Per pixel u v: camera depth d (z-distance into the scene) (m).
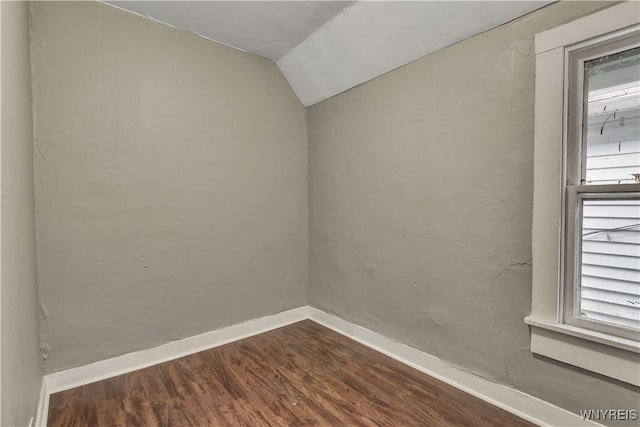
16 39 1.20
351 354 2.11
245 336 2.42
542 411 1.42
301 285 2.78
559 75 1.32
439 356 1.82
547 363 1.40
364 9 1.85
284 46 2.34
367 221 2.25
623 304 1.25
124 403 1.61
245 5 1.87
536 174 1.40
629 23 1.16
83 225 1.79
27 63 1.52
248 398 1.64
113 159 1.87
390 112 2.06
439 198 1.80
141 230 1.97
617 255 1.26
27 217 1.38
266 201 2.53
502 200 1.54
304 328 2.57
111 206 1.87
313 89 2.55
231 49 2.33
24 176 1.33
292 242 2.70
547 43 1.35
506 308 1.53
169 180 2.07
